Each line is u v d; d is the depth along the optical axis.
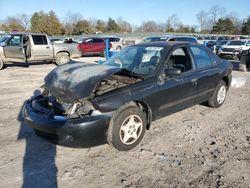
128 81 4.06
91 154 3.73
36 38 13.11
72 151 3.82
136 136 3.90
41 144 4.04
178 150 3.86
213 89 5.51
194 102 5.05
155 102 4.09
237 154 3.75
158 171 3.31
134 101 3.85
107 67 4.18
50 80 4.15
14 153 3.75
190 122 4.98
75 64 4.61
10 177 3.17
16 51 12.13
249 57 12.58
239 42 19.52
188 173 3.27
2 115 5.38
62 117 3.45
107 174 3.25
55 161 3.54
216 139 4.25
